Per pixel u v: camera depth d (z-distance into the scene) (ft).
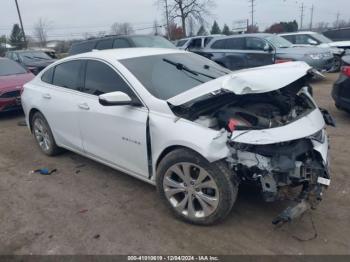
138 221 11.24
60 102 14.89
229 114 10.21
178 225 10.90
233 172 9.83
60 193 13.47
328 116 11.94
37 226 11.28
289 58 34.53
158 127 10.73
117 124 12.12
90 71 13.76
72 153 17.76
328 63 35.83
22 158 17.56
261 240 9.99
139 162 11.86
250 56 36.65
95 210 12.06
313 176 9.73
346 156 15.58
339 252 9.39
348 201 11.81
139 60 13.07
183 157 10.20
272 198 9.56
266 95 11.57
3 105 25.86
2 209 12.51
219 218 10.21
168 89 11.87
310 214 11.14
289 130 9.60
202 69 13.89
